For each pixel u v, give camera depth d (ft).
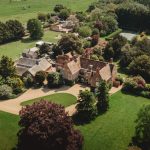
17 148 387.75
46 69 559.38
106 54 634.02
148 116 387.14
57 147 368.89
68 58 563.48
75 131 387.14
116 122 440.86
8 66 524.93
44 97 492.54
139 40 655.76
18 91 500.33
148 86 515.09
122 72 585.22
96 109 450.71
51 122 368.07
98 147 396.16
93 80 509.35
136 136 408.26
